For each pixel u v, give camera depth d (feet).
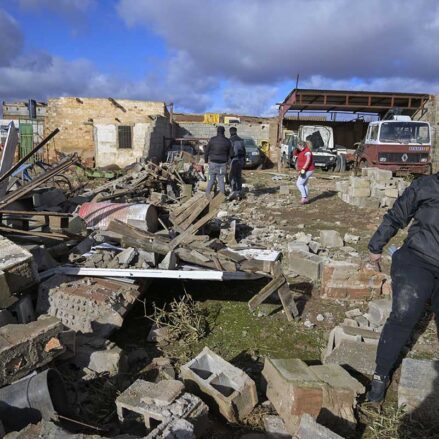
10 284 11.53
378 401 10.05
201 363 10.39
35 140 82.69
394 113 71.31
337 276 15.93
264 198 39.24
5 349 8.47
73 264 14.80
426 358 11.98
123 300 13.03
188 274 14.05
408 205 9.76
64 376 10.49
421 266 9.45
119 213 20.59
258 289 16.85
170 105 84.48
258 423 9.38
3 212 15.24
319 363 12.10
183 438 7.52
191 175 45.83
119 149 75.56
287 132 88.12
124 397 8.70
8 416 8.18
